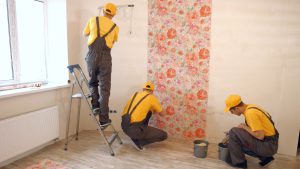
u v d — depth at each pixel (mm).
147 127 3088
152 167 2584
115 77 3689
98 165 2602
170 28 3383
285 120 3012
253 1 2984
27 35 3129
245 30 3061
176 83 3457
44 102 3008
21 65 3072
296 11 2842
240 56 3121
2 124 2381
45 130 2949
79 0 3559
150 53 3521
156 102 3088
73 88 3186
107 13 2865
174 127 3553
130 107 3033
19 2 2982
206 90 3326
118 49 3627
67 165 2586
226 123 3295
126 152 2971
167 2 3350
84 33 2914
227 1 3080
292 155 3014
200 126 3420
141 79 3613
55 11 3354
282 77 2975
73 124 3598
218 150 2920
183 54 3369
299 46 2869
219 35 3170
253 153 2664
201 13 3209
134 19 3514
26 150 2688
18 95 2604
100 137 3490
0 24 2771
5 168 2488
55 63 3467
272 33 2959
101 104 2906
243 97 3172
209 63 3262
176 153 2984
